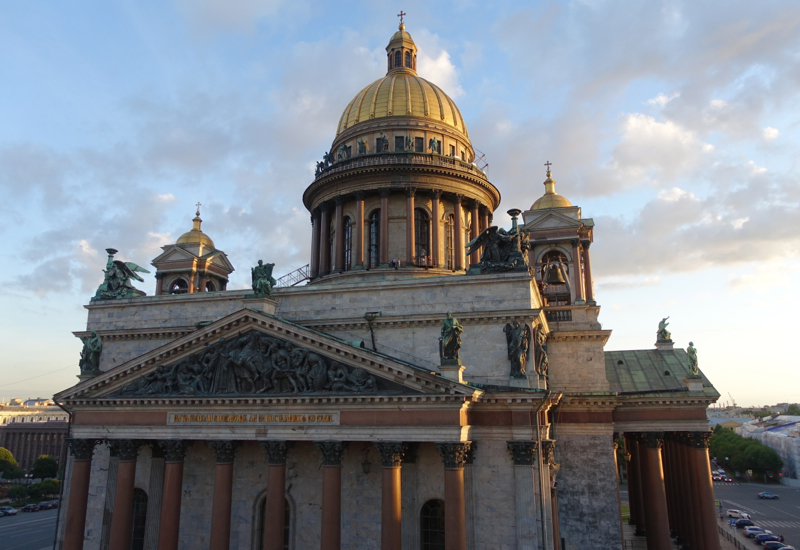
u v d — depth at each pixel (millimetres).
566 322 65000
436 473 49750
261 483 53312
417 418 45375
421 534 49312
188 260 79750
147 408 51344
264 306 52219
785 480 197500
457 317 53094
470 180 77062
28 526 112438
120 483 50594
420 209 75875
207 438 49438
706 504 62844
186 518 54125
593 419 62125
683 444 68188
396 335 54469
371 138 79812
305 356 48531
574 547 59750
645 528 70625
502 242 55125
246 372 49312
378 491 50656
